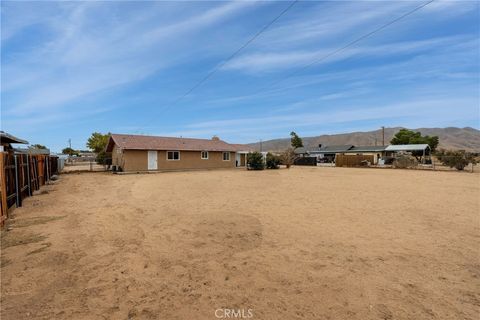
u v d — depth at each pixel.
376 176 20.69
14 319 2.76
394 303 3.12
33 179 11.41
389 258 4.47
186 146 30.11
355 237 5.57
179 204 9.14
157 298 3.21
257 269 4.04
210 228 6.22
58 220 6.85
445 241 5.32
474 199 10.03
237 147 36.44
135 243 5.15
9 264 4.11
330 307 3.04
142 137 29.45
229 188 13.54
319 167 37.22
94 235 5.62
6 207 6.71
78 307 3.00
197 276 3.80
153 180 18.02
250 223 6.67
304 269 4.04
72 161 50.44
